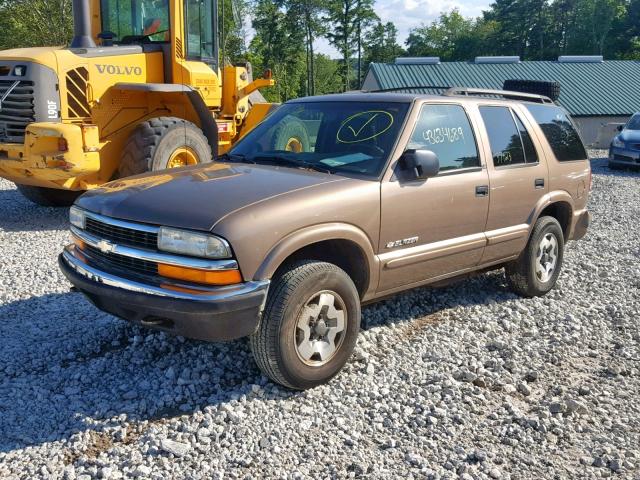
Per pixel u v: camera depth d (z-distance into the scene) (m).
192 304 3.69
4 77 8.59
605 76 37.00
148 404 4.01
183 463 3.43
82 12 9.16
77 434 3.64
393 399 4.20
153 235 3.91
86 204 4.41
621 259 8.04
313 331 4.16
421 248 4.86
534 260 6.13
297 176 4.48
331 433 3.77
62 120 8.65
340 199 4.24
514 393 4.36
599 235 9.60
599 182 16.55
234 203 3.93
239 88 11.33
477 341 5.20
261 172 4.61
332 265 4.20
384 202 4.50
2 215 10.05
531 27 91.56
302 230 4.01
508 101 6.07
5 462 3.40
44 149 8.42
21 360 4.62
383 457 3.54
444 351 4.94
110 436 3.68
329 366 4.25
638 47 85.25
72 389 4.18
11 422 3.80
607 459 3.58
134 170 9.09
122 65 9.25
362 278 4.55
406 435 3.78
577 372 4.73
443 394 4.28
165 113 10.18
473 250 5.34
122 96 9.40
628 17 87.81
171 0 9.58
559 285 6.82
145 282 3.90
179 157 9.63
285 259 4.18
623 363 4.90
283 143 5.21
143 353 4.71
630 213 11.74
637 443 3.76
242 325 3.80
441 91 5.84
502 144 5.73
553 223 6.30
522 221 5.90
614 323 5.77
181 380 4.25
